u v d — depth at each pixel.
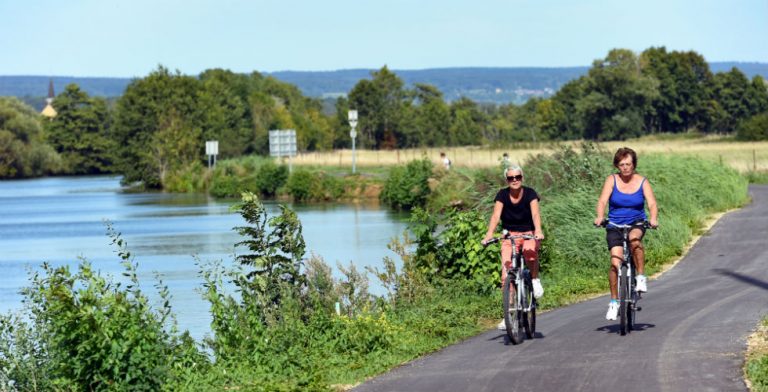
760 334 24.23
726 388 18.98
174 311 45.81
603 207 25.23
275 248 34.25
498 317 31.70
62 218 120.50
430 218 39.38
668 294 33.66
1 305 52.19
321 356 26.52
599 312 30.59
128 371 23.91
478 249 37.19
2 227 108.94
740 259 42.62
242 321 29.00
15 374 27.66
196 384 24.45
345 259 64.69
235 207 34.19
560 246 45.38
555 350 24.09
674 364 21.34
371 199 138.00
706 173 69.38
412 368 23.75
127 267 29.77
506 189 25.48
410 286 37.12
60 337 24.38
